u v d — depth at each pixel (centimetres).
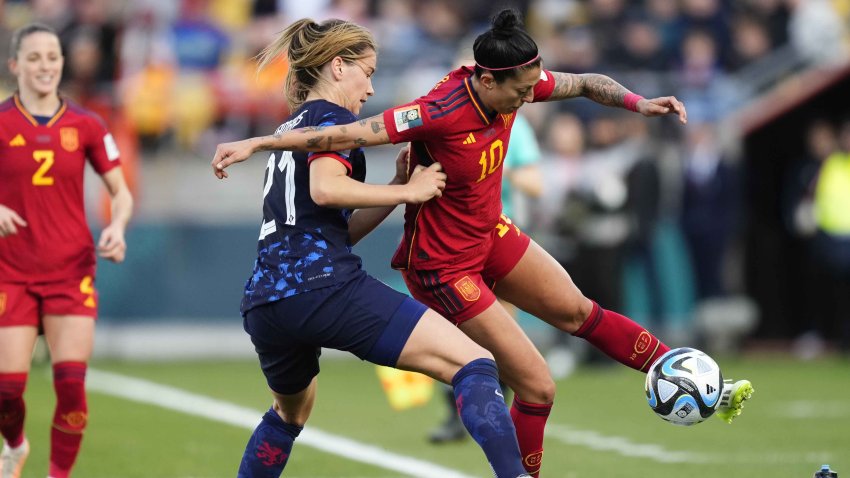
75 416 2248
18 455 2338
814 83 5478
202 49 5356
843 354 5272
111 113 5106
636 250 4878
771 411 3706
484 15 5931
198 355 5197
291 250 1800
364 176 1867
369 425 3381
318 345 1817
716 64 5691
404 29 5675
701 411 1908
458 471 2625
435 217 1888
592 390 4253
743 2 5853
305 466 2691
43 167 2277
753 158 5694
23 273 2255
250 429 3266
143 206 5184
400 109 1783
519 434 1978
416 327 1773
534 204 4847
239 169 5306
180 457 2805
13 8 5166
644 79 5438
